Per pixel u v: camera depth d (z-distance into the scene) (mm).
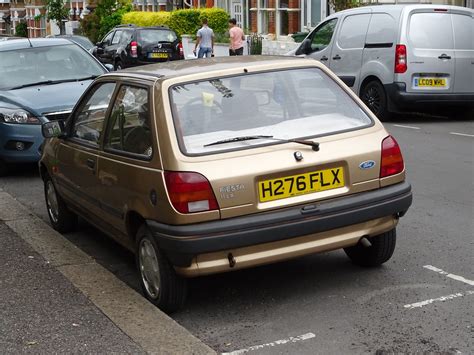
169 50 27469
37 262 6730
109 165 6055
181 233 5129
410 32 14289
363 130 5777
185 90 5621
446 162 10555
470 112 15398
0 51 12133
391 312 5441
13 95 11141
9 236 7637
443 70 14336
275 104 5762
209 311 5637
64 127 7227
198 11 36312
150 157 5449
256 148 5379
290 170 5367
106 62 28375
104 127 6324
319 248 5477
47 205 8172
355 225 5598
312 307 5613
